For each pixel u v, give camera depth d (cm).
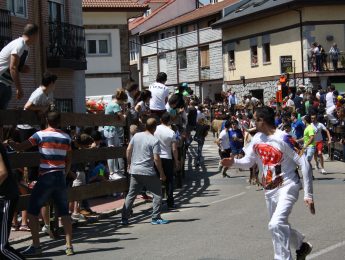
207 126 2291
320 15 3897
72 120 1126
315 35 3900
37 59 1970
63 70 2145
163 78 1535
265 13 4188
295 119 2481
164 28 5956
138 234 1078
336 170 2059
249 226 1091
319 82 3828
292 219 1135
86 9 3784
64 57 2080
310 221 1112
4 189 704
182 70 5741
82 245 995
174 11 6419
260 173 764
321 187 1630
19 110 974
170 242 984
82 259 889
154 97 1518
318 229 1037
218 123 2623
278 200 737
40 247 930
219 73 5169
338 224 1077
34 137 916
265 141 745
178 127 1781
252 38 4516
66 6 2181
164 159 1348
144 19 6469
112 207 1376
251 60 4544
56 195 923
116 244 991
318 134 1958
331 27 3916
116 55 3909
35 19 1967
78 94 2245
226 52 4903
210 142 3238
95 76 3888
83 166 1213
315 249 890
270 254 866
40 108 1004
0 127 940
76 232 1117
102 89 3900
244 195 1527
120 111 1338
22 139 1128
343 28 3934
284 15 4094
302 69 3903
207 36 5316
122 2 3872
